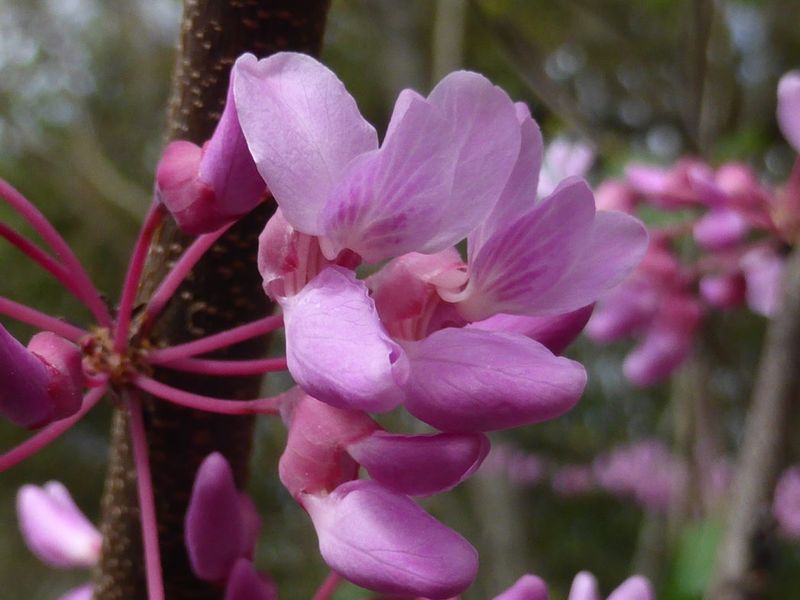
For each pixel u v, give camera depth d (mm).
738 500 90
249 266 48
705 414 116
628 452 280
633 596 51
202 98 48
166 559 51
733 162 108
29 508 62
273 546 280
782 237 102
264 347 50
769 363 91
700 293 115
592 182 135
